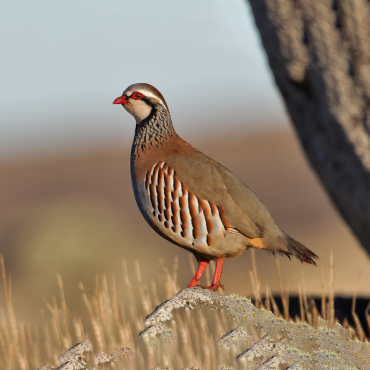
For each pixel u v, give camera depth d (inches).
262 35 397.1
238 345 371.9
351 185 384.5
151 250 934.4
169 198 455.5
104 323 466.3
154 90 495.2
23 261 833.5
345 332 450.0
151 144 481.7
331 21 365.4
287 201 1984.5
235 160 3361.2
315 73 375.9
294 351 365.7
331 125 379.2
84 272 816.9
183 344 384.5
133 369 387.9
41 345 486.3
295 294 623.8
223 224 450.6
